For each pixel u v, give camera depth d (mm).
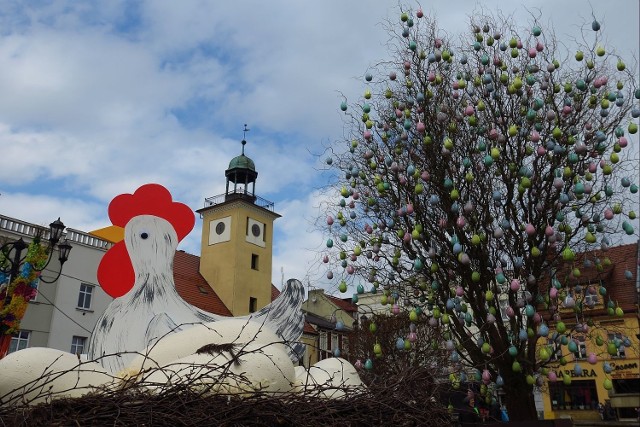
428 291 6379
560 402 22156
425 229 6281
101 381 2854
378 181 6250
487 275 6148
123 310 4375
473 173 6211
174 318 4371
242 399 2324
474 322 6363
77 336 18625
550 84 6316
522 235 6008
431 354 7801
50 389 2432
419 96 6203
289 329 4418
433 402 3201
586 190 5586
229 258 26750
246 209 27984
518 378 6020
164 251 4652
